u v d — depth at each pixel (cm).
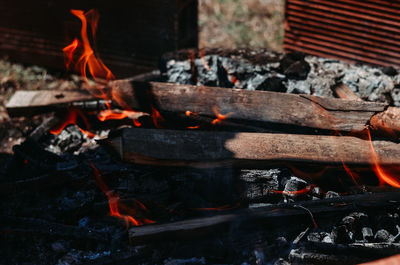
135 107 132
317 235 120
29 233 126
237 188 124
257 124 132
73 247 125
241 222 119
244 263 120
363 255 115
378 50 154
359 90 138
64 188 132
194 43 169
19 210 130
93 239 125
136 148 121
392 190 125
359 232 121
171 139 122
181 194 126
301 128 130
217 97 130
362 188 125
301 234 121
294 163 123
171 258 122
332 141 125
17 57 177
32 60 176
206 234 119
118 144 122
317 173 126
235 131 130
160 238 118
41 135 142
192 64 141
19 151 136
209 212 124
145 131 123
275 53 145
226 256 121
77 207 127
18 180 132
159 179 127
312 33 159
